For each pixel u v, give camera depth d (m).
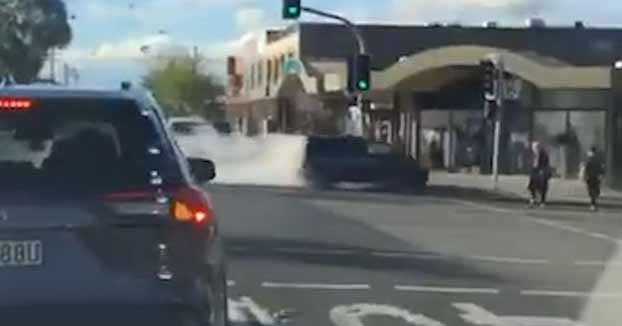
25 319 6.88
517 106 51.03
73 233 6.94
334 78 63.44
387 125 56.75
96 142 7.23
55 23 99.19
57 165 7.11
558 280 16.11
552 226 26.06
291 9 38.34
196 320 7.11
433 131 55.41
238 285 14.78
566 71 48.72
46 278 6.90
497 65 41.03
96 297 6.94
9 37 94.81
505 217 28.56
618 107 45.28
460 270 16.97
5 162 7.11
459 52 50.75
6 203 6.88
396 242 20.80
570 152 49.81
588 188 34.41
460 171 54.19
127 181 7.09
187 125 46.78
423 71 51.97
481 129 53.62
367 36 82.12
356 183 37.69
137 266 7.01
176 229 7.08
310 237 21.17
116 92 7.56
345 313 12.79
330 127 68.19
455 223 25.69
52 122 7.29
